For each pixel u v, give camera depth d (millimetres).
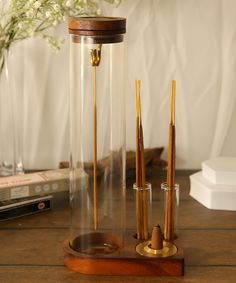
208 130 1253
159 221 953
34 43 1199
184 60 1219
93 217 902
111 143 905
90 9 1110
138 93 857
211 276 849
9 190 1019
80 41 843
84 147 902
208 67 1223
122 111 898
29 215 1037
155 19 1198
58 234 971
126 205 1071
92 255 853
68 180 1073
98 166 905
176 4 1193
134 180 1178
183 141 1259
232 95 1234
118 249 869
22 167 1185
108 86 881
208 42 1211
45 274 854
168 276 847
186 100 1237
